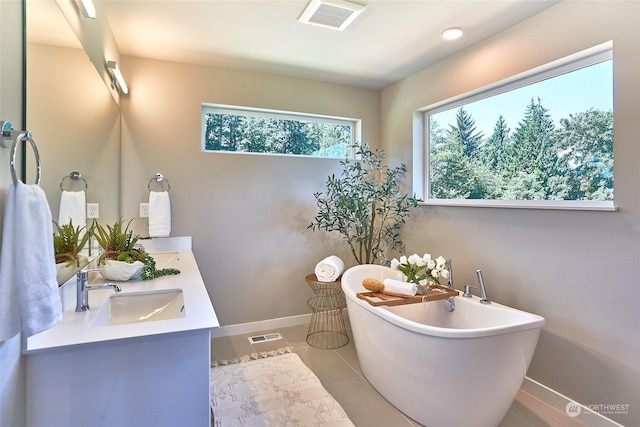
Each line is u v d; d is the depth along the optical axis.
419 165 3.31
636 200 1.71
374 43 2.61
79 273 1.41
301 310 3.46
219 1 2.03
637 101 1.70
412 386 1.92
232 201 3.15
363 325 2.27
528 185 2.37
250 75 3.18
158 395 1.21
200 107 3.02
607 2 1.81
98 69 1.96
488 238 2.53
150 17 2.21
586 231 1.92
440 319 2.45
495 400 1.77
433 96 3.04
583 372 1.94
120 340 1.15
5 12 0.97
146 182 2.85
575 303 1.97
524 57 2.25
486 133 2.69
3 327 0.89
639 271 1.70
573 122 2.09
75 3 1.53
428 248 3.12
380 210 3.37
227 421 1.91
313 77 3.36
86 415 1.14
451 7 2.11
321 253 3.53
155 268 2.04
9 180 1.00
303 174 3.43
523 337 1.75
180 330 1.21
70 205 1.52
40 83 1.20
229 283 3.16
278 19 2.25
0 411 0.93
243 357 2.69
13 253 0.92
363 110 3.66
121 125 2.77
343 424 1.90
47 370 1.10
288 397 2.14
